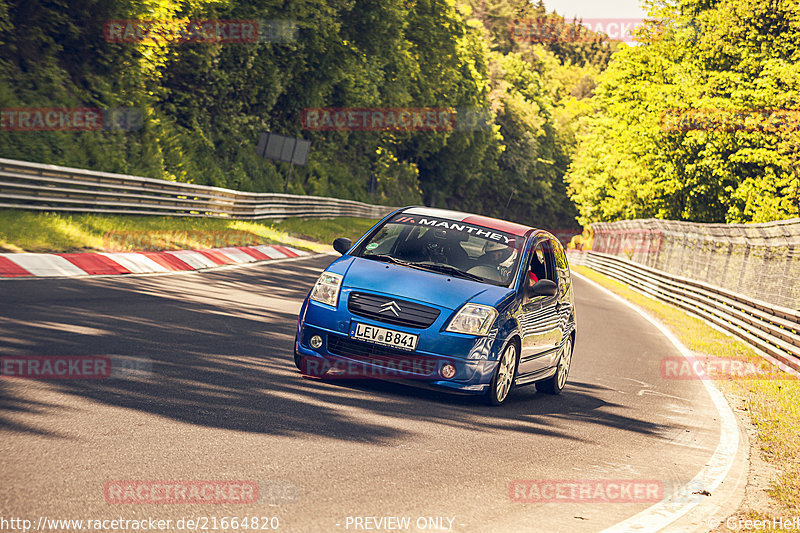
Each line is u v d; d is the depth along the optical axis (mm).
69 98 57875
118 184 46406
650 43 119875
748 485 14758
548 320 21422
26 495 9508
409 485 11945
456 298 18406
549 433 17062
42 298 24281
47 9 56625
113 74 64688
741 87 94125
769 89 89812
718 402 24609
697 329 47875
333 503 10648
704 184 99688
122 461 11195
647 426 19578
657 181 107875
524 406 19938
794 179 87688
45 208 40281
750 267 47906
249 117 98438
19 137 50562
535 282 21531
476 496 11891
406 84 154250
